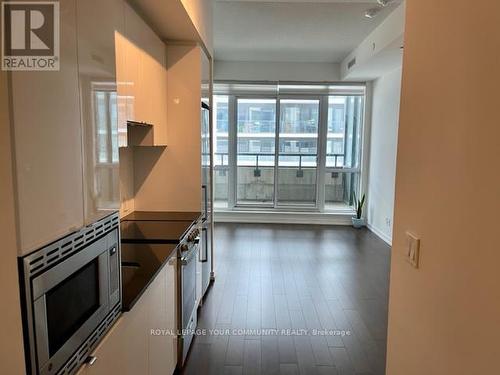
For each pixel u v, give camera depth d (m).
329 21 4.52
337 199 7.39
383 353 2.77
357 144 7.23
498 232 0.87
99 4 1.26
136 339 1.63
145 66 2.54
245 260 4.93
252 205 7.46
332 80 6.93
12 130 0.83
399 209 1.49
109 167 1.35
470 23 0.99
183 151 3.34
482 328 0.93
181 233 2.58
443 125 1.14
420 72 1.31
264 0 3.87
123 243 2.36
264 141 7.31
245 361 2.65
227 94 7.14
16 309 0.88
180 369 2.53
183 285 2.48
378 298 3.76
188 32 2.95
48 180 0.96
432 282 1.21
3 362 0.90
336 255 5.21
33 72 0.90
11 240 0.86
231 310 3.47
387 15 4.24
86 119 1.17
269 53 6.25
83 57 1.15
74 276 1.11
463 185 1.02
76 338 1.12
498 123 0.87
